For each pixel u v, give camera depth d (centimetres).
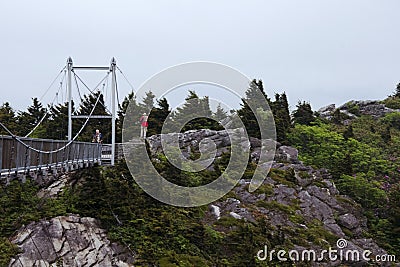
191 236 2027
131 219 2055
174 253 1919
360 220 2616
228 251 2005
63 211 2014
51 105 2902
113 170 2395
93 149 2502
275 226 2253
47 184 2211
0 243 1802
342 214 2578
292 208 2456
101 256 1883
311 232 2275
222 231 2120
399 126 4897
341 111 5356
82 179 2278
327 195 2695
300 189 2659
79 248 1886
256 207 2383
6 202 2025
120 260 1884
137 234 1997
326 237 2284
